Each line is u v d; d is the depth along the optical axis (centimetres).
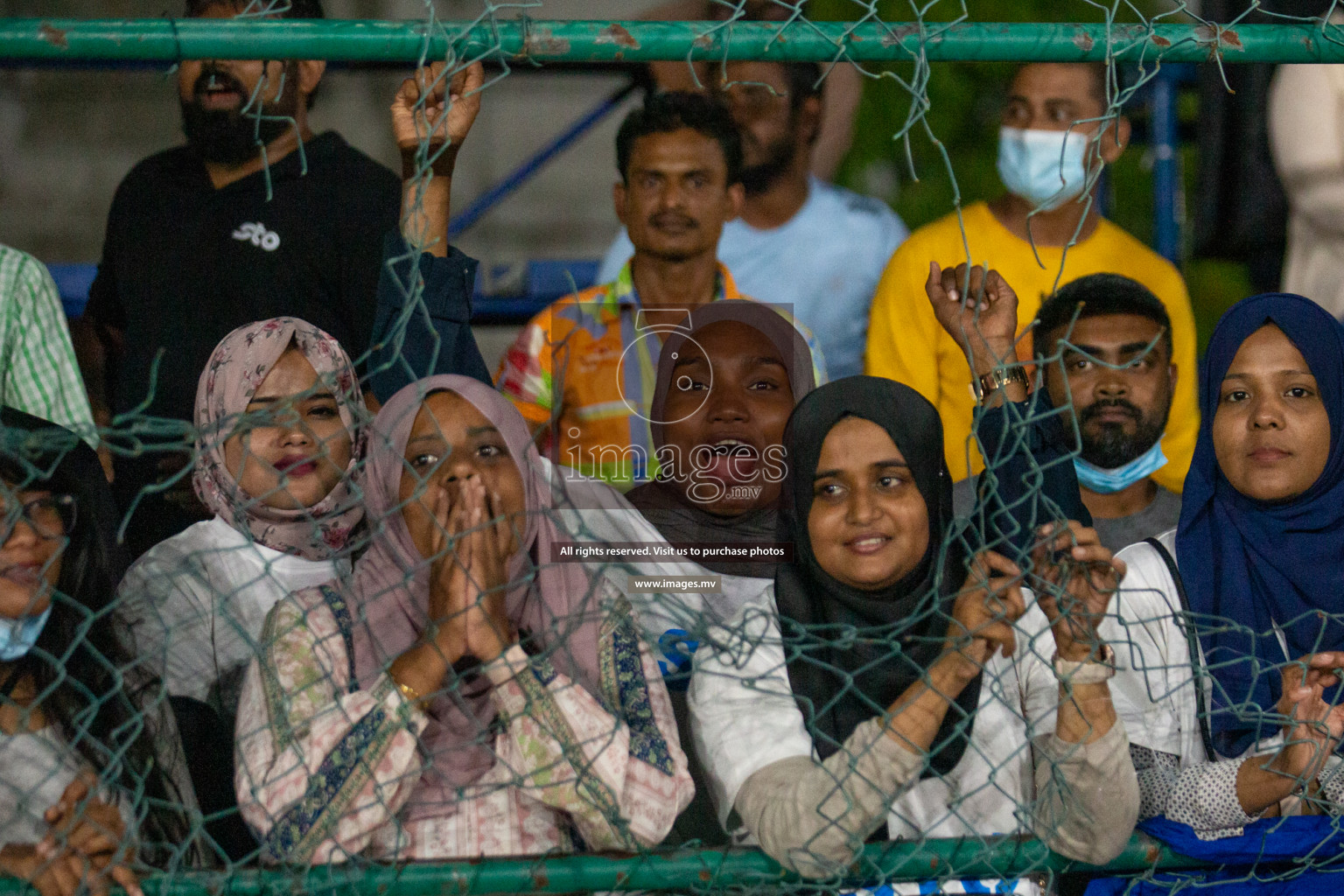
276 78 1259
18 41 695
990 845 752
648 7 2017
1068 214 1439
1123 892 795
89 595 811
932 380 1395
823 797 727
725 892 745
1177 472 1373
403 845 754
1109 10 757
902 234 1619
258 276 1263
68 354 1057
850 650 849
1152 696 845
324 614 790
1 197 2161
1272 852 775
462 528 746
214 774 836
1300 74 1495
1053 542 734
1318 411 939
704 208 1355
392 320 902
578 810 733
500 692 745
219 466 932
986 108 1917
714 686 823
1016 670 837
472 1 2072
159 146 2223
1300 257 1523
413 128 854
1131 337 1191
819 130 1627
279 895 702
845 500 857
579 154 2228
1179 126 1725
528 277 1686
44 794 760
